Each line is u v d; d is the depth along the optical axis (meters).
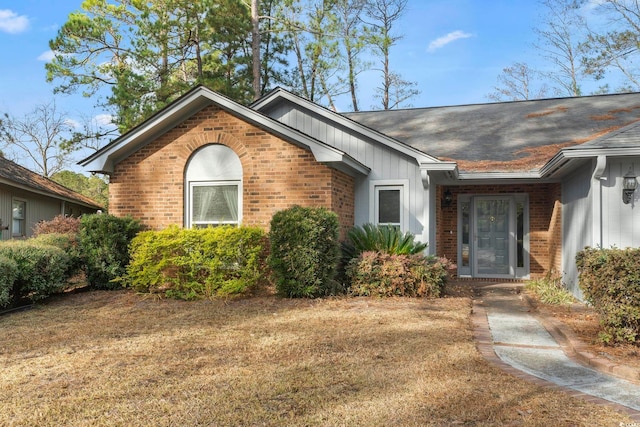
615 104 16.62
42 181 22.17
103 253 10.84
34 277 9.36
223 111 11.29
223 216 11.36
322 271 9.87
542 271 14.40
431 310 8.73
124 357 5.85
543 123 15.62
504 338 7.08
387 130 16.56
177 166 11.48
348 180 11.91
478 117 17.03
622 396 4.71
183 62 26.72
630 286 6.11
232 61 26.16
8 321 8.01
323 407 4.30
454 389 4.73
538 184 14.41
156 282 10.04
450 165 11.02
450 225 14.89
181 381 4.96
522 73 37.47
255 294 10.28
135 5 23.59
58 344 6.50
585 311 8.93
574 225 10.95
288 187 10.91
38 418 4.08
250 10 26.30
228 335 6.91
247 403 4.39
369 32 29.22
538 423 3.97
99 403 4.40
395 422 3.99
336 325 7.51
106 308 9.09
